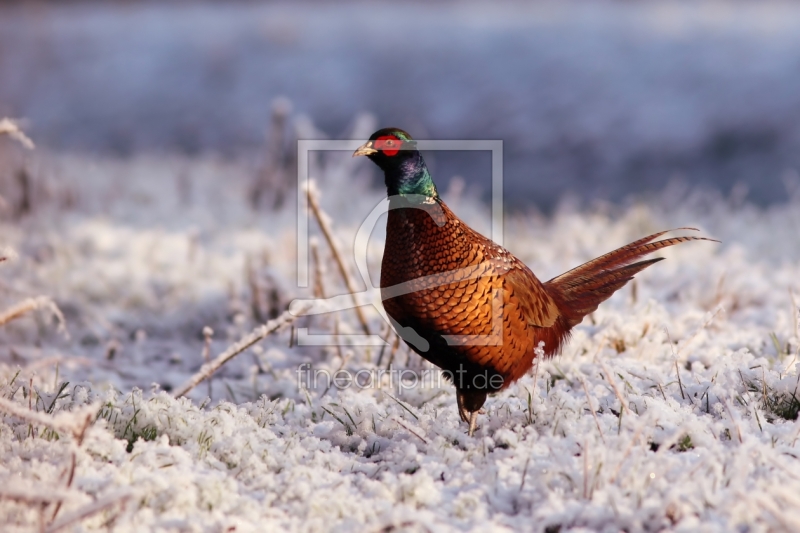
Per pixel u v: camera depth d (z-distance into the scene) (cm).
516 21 7462
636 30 6700
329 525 839
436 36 7050
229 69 7075
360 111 6247
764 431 1003
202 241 2450
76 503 841
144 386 1499
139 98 6962
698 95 5553
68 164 3703
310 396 1319
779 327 1499
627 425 998
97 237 2352
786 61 5694
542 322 1192
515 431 1077
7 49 7506
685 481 877
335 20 8075
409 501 891
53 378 1418
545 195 4919
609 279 1326
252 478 960
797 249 2331
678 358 1273
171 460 959
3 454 951
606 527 824
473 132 5759
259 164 3662
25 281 1992
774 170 4831
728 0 8225
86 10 9369
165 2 9781
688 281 1828
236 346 1234
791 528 760
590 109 5656
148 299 1983
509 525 846
